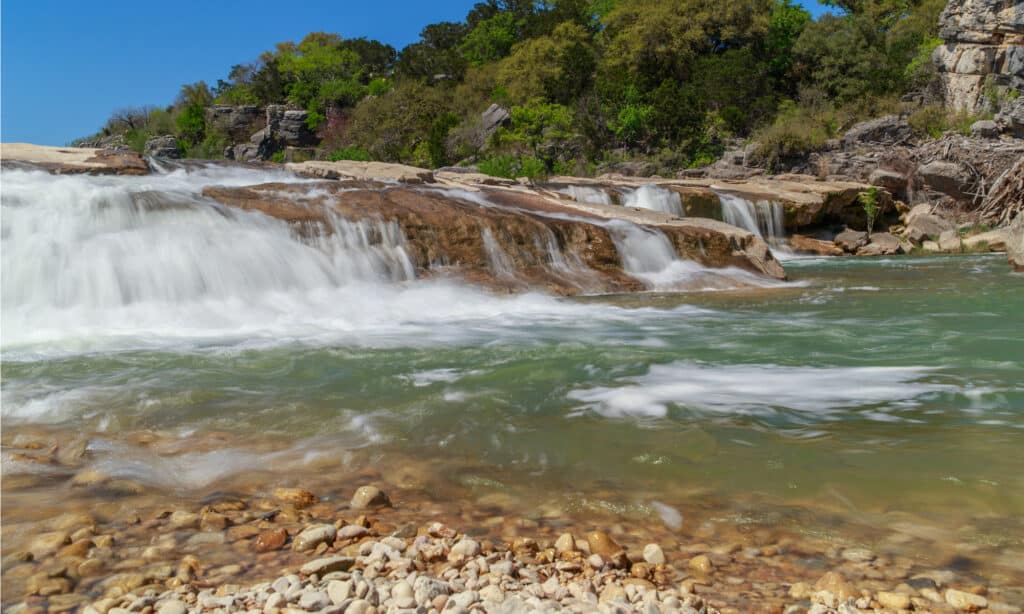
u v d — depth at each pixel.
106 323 9.96
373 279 13.26
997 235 26.73
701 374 7.39
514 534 3.72
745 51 59.12
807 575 3.28
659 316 11.66
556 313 12.07
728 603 3.01
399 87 67.88
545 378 7.20
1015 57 41.56
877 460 4.76
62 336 9.20
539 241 15.35
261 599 2.94
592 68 63.72
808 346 8.95
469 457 4.89
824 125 46.56
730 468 4.65
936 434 5.32
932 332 9.83
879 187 31.16
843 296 13.84
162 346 8.77
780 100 58.19
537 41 67.50
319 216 13.69
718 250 17.30
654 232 16.77
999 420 5.68
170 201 12.88
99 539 3.54
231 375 7.26
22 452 4.84
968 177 31.80
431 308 12.28
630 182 31.45
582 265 15.59
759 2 62.72
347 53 90.75
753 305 12.81
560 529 3.79
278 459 4.82
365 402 6.25
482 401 6.30
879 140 40.66
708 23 64.25
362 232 13.72
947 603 3.00
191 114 81.50
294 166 21.22
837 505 4.07
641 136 53.16
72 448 4.97
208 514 3.83
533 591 3.02
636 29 63.31
